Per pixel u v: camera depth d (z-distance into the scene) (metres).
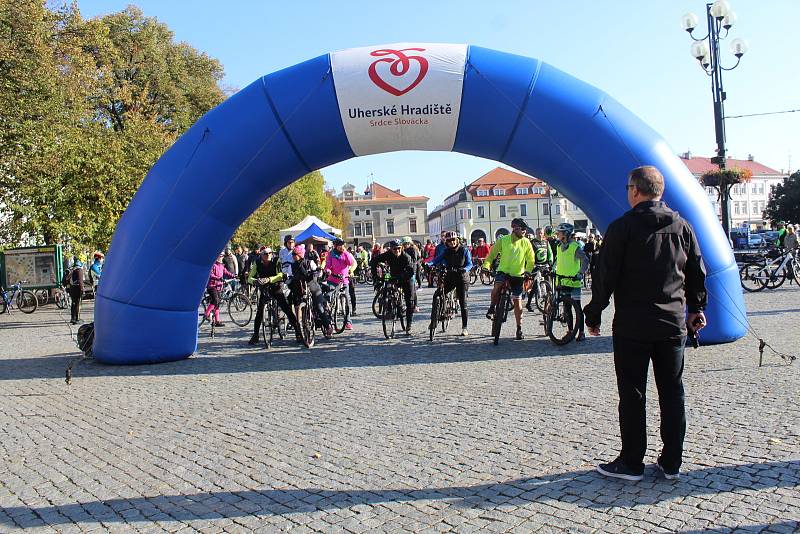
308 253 13.24
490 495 3.69
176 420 5.78
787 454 4.09
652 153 8.09
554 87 8.20
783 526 3.12
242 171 8.48
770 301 12.81
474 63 8.26
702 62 16.56
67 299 20.47
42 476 4.37
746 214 105.56
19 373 8.62
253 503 3.74
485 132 8.41
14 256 20.11
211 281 12.23
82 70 25.42
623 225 3.69
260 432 5.26
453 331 11.06
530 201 90.94
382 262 10.89
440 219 116.88
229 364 8.74
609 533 3.14
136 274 8.66
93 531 3.44
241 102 8.45
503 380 6.88
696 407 5.34
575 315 8.99
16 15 19.81
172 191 8.50
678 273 3.70
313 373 7.82
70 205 21.95
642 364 3.71
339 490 3.88
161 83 36.06
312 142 8.50
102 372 8.45
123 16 35.53
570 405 5.66
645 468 3.97
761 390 5.79
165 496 3.91
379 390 6.67
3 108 18.84
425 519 3.41
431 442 4.77
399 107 8.28
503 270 9.58
